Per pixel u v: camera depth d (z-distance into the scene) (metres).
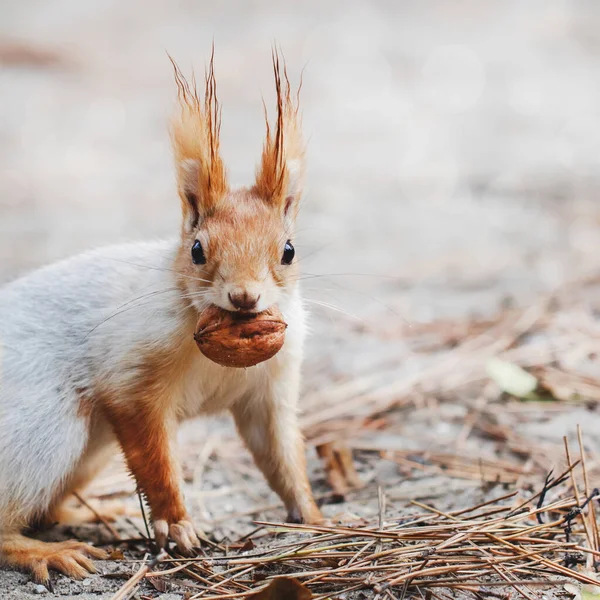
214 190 7.28
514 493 7.76
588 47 39.53
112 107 30.17
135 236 17.78
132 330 7.52
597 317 13.55
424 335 13.50
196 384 7.91
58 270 8.44
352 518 8.27
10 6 45.22
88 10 45.28
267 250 7.06
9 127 27.84
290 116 7.77
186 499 9.40
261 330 6.95
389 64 37.12
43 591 7.04
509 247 17.64
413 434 10.50
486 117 29.64
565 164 23.83
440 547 6.94
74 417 7.77
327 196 21.55
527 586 6.63
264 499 9.46
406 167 24.20
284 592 6.30
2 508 7.54
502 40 41.16
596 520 7.80
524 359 12.14
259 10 45.97
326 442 10.19
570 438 10.08
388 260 17.05
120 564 7.47
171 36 40.62
